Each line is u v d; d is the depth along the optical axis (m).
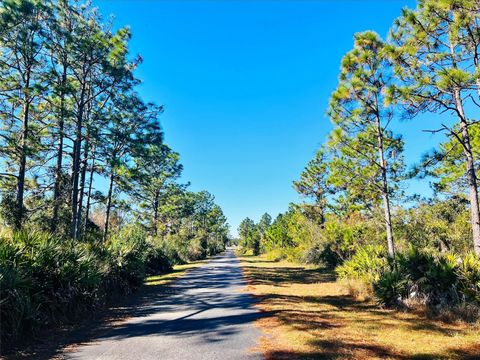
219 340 6.74
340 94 14.84
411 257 10.56
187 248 44.22
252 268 27.86
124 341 6.82
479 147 15.91
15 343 6.76
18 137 17.12
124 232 19.36
